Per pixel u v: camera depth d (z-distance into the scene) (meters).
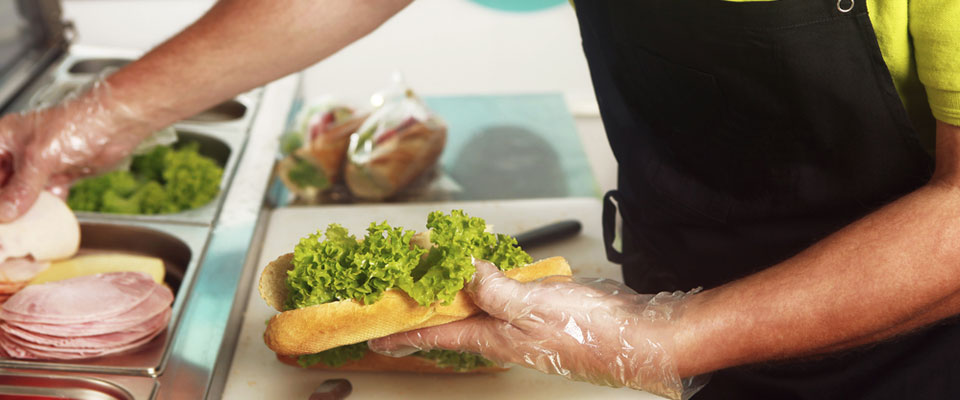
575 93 2.17
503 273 0.94
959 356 0.98
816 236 1.04
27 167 1.13
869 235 0.87
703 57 0.98
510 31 2.54
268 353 1.12
